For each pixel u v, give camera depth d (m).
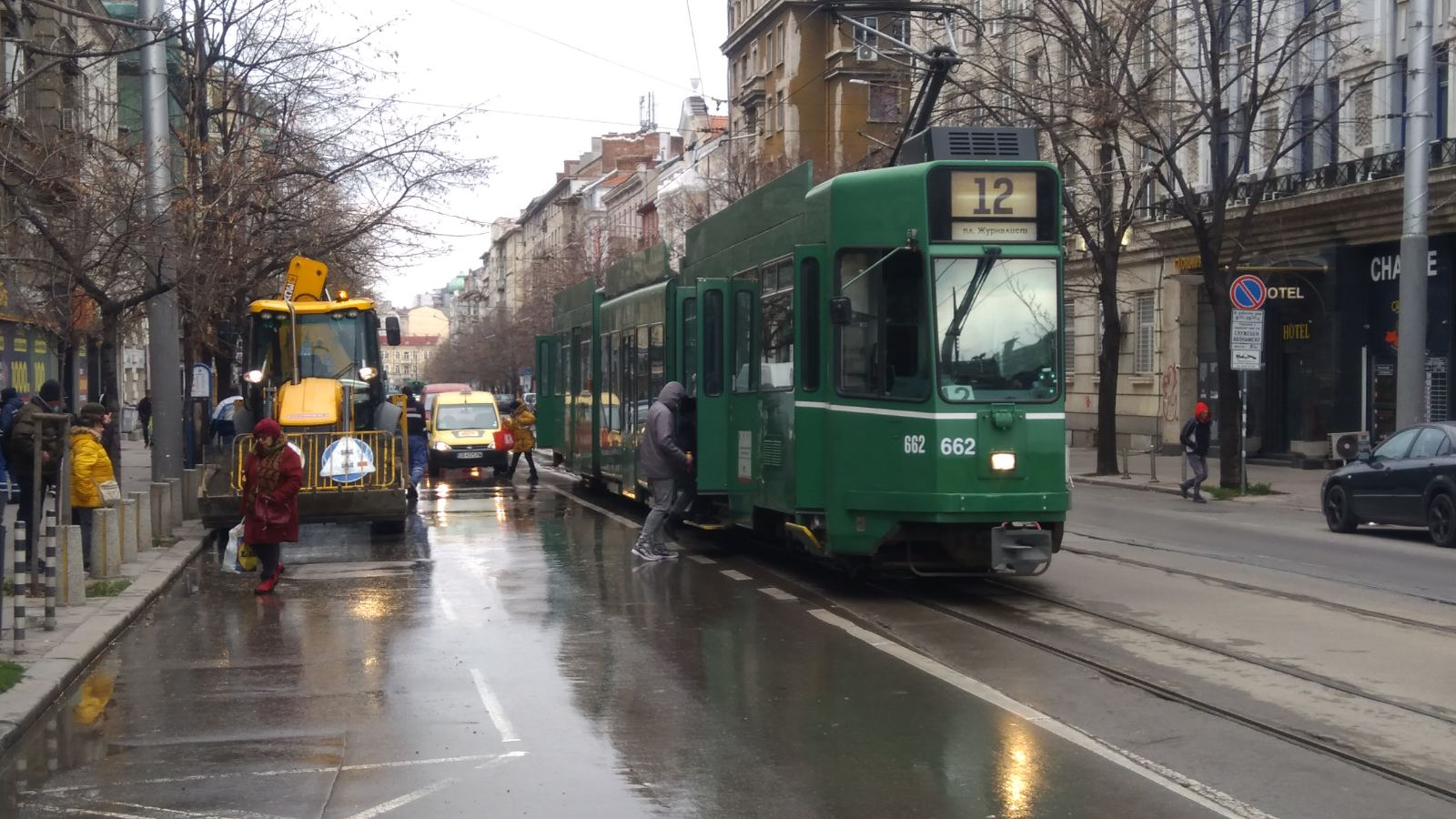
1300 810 6.40
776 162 50.62
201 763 7.50
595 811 6.50
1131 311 42.16
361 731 8.20
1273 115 32.97
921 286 12.61
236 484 18.78
